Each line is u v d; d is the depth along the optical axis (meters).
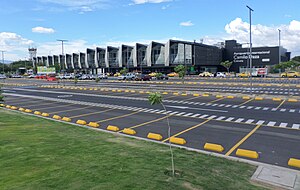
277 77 66.75
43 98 32.75
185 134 13.84
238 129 14.65
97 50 113.62
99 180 6.85
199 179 7.43
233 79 61.25
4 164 8.02
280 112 19.33
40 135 12.38
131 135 13.85
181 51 88.00
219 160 9.59
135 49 99.38
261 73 70.50
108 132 14.25
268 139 12.61
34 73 127.00
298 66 93.88
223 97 28.52
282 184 7.65
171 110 21.20
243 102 24.70
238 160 9.76
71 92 39.88
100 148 10.26
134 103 25.80
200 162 9.17
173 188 6.58
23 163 8.12
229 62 87.56
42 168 7.69
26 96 35.84
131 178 7.06
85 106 24.92
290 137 12.87
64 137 12.16
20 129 13.81
